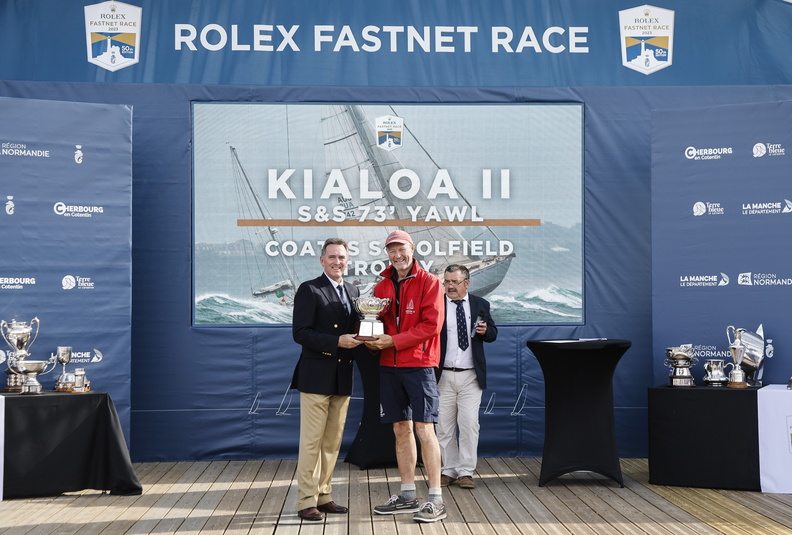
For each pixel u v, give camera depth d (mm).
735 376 5699
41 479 5363
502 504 5168
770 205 6055
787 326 5988
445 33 7336
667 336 6266
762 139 6086
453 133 6898
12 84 6684
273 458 6746
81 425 5480
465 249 6883
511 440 6836
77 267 6055
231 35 7246
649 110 6977
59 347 5719
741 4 7438
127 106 6223
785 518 4773
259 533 4516
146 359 6695
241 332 6750
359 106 6875
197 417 6711
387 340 4738
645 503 5168
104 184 6141
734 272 6133
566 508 5055
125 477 5461
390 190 6863
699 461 5598
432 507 4742
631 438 6863
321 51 7281
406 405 4910
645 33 7402
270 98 6848
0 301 5859
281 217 6812
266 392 6762
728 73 7418
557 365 5637
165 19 7223
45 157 5992
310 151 6840
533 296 6898
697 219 6223
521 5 7379
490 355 6848
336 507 4973
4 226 5875
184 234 6758
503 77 7355
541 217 6918
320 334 4781
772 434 5461
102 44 7176
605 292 6914
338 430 4965
